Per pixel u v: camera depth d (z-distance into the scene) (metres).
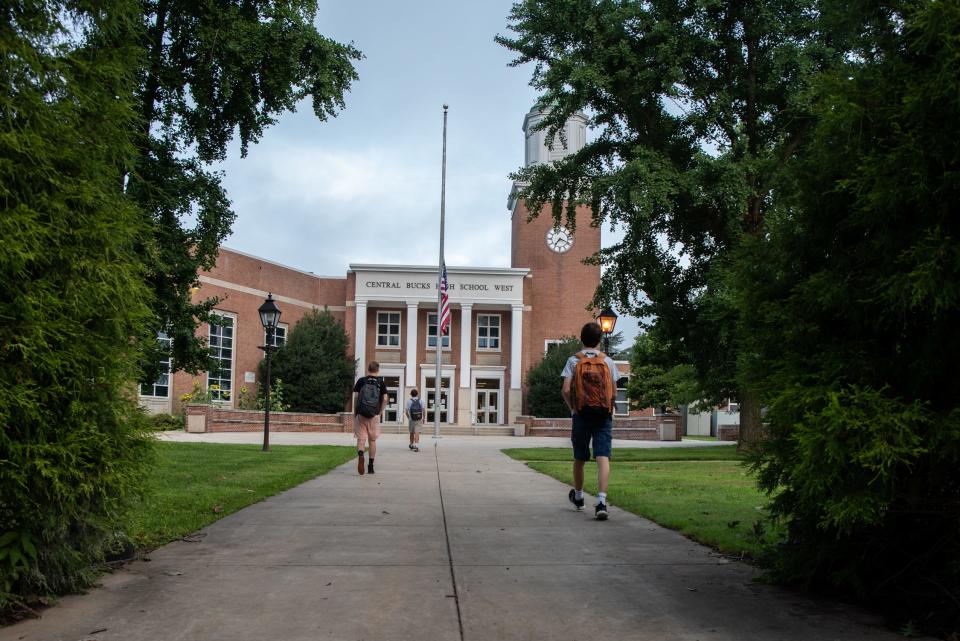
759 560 4.79
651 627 3.74
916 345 3.61
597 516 7.25
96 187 4.12
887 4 3.89
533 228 50.12
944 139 3.36
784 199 4.39
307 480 11.02
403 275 47.12
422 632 3.63
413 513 7.58
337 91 12.99
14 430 3.68
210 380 40.56
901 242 3.55
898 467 3.62
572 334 49.44
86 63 4.14
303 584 4.52
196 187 12.79
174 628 3.63
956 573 3.68
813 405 3.69
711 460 18.00
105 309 4.19
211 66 12.23
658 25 16.95
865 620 3.86
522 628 3.71
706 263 19.53
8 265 3.53
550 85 17.94
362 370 46.19
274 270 46.00
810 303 3.94
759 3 16.91
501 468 14.02
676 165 17.88
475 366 48.12
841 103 3.75
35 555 3.80
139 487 4.55
